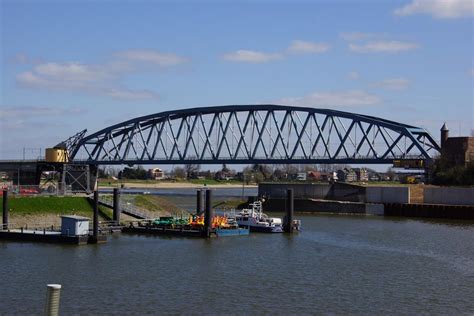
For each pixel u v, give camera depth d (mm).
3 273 63969
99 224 98938
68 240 83688
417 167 177500
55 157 162625
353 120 183750
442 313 51438
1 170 163500
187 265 70000
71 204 109000
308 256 78000
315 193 166000
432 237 99688
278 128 190000
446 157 175125
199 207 110625
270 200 165750
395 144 180375
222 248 83250
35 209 104125
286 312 51000
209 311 50781
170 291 57062
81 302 52594
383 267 70875
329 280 63219
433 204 146375
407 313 51312
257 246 86062
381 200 155000
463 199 145000
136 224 101875
